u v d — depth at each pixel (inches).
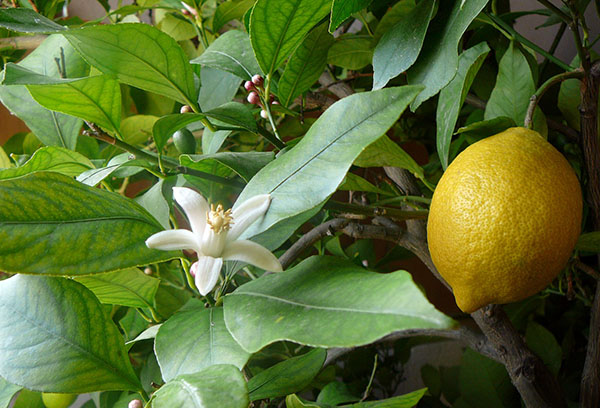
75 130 13.9
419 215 11.9
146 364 15.5
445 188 8.9
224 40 14.5
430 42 11.6
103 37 10.6
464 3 10.8
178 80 11.9
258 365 17.1
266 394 10.8
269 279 9.2
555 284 16.2
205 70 16.2
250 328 8.0
